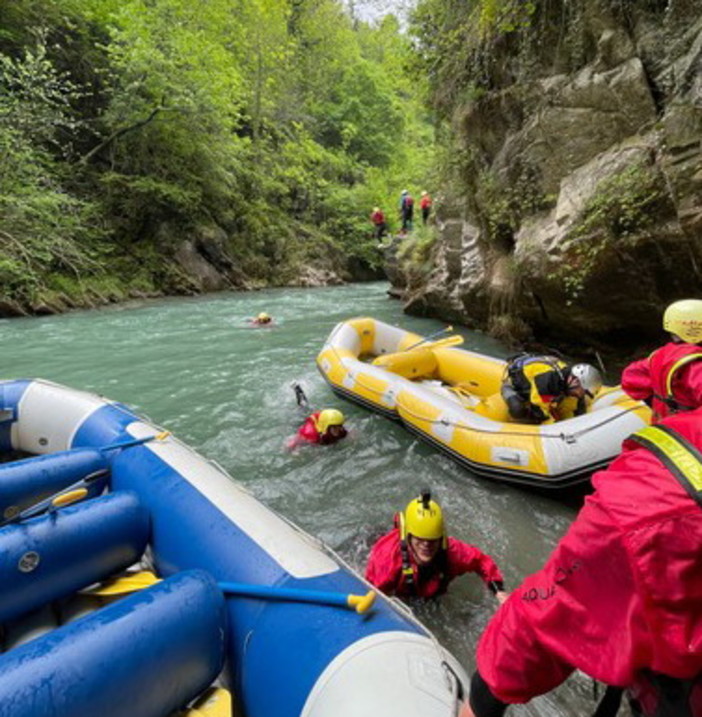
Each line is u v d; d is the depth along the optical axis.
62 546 1.92
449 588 2.52
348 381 5.20
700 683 0.66
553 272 5.65
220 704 1.51
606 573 0.69
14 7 12.66
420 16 8.05
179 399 5.34
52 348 7.59
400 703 1.27
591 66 5.30
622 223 4.74
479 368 5.54
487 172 7.44
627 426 3.36
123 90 14.21
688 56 4.28
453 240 9.16
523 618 0.79
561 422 3.55
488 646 0.86
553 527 3.11
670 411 1.94
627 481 0.70
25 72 10.79
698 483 0.62
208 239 15.92
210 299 13.95
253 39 20.47
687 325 2.15
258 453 4.09
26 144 11.19
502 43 6.68
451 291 9.49
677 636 0.62
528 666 0.80
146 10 13.95
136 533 2.20
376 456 4.05
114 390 5.63
